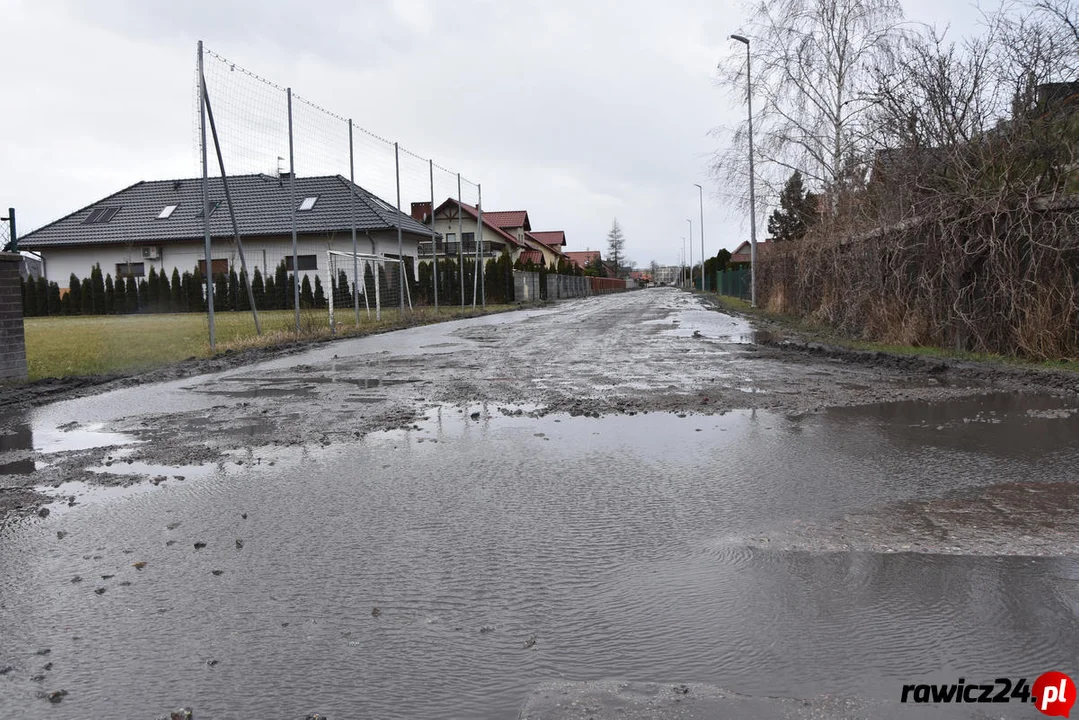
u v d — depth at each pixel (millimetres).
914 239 12883
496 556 3842
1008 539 3904
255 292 34312
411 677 2727
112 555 3934
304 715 2508
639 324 23109
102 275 39375
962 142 12312
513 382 10062
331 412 7949
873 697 2539
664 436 6590
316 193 39938
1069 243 10141
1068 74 12203
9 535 4238
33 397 9156
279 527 4328
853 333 15273
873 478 5129
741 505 4594
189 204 41219
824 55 23125
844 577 3479
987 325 11414
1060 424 6770
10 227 10984
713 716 2445
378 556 3867
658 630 3029
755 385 9547
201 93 14055
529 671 2750
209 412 8062
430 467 5621
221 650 2941
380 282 29797
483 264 42250
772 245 29688
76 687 2701
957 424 6895
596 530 4199
